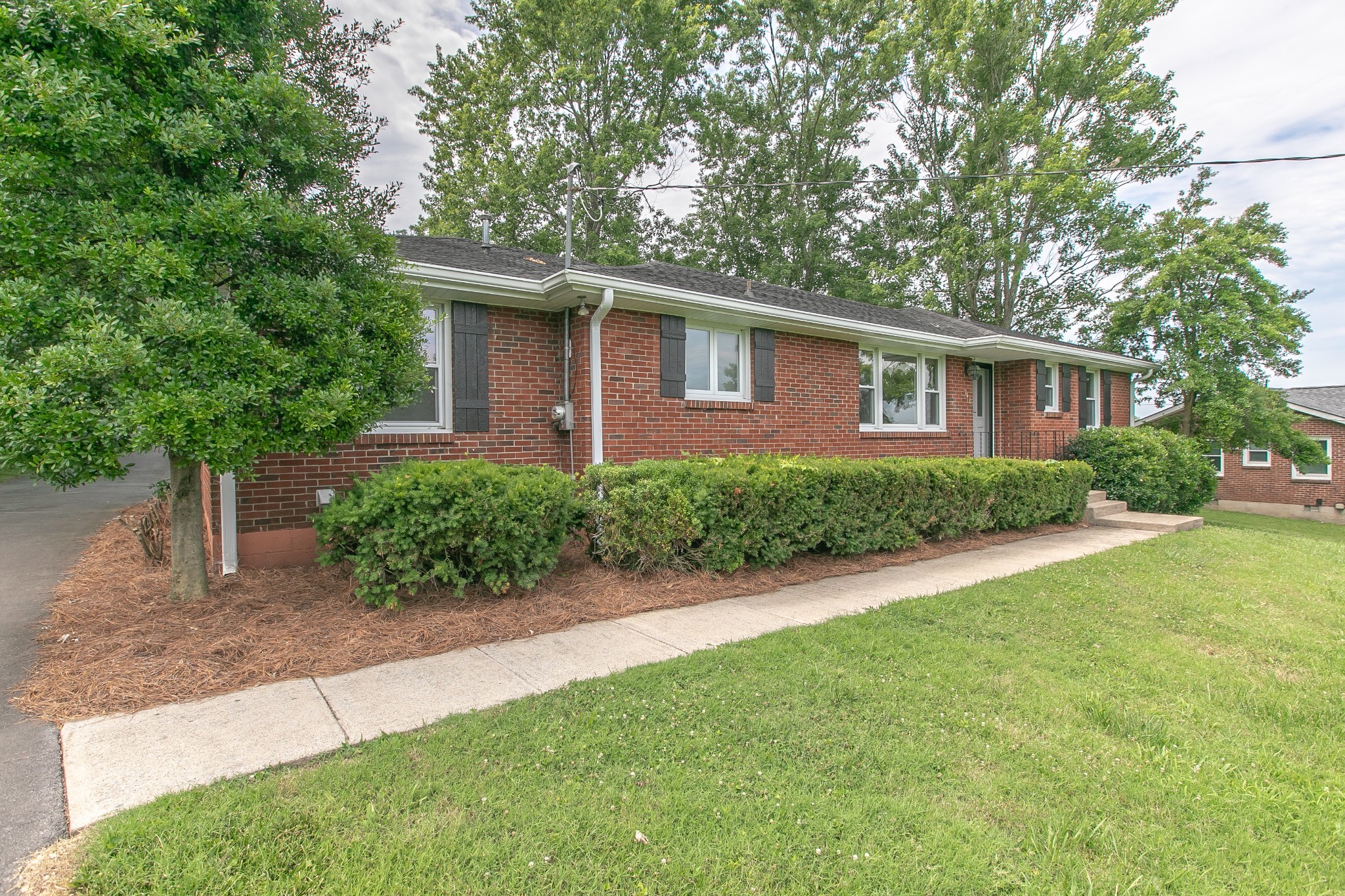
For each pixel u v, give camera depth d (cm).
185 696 352
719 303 802
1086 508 1086
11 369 346
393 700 349
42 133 351
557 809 246
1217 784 276
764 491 618
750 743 301
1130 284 1811
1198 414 1673
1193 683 384
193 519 492
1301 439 1583
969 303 2470
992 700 351
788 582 622
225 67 436
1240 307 1549
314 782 262
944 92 2353
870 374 1112
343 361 448
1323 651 446
